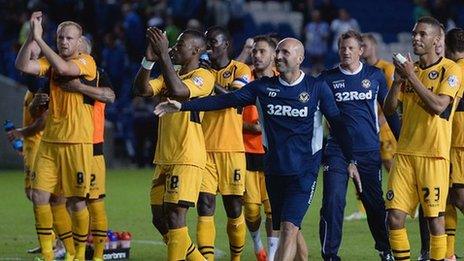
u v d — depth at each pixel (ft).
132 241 90.58
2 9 185.16
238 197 74.28
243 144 74.74
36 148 83.56
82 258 75.41
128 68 177.58
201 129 69.00
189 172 67.36
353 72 76.33
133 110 168.25
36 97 77.41
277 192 65.21
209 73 67.15
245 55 83.76
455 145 74.90
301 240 65.98
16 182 144.15
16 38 182.60
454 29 74.33
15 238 92.53
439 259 67.46
